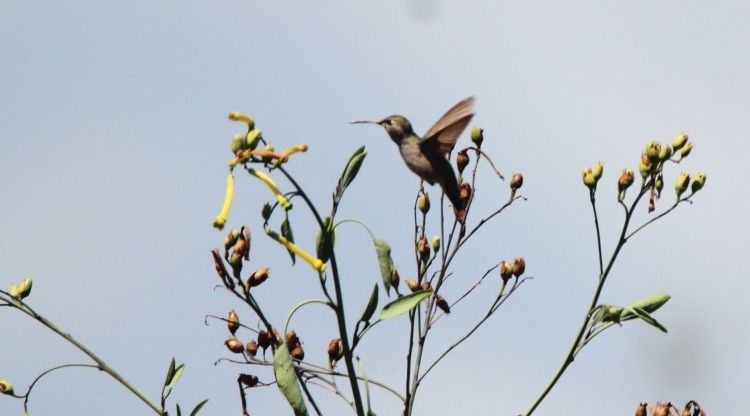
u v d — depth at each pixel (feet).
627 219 36.06
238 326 35.60
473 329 36.06
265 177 29.91
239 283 33.06
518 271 36.91
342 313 32.09
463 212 38.27
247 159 29.43
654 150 36.70
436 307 36.81
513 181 38.63
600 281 35.35
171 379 32.60
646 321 34.04
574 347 34.63
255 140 29.40
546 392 34.76
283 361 31.76
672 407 35.47
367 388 33.58
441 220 37.70
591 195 35.83
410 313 34.45
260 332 34.96
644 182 36.68
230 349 35.12
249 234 33.06
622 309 34.53
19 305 33.37
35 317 33.19
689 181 36.29
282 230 31.27
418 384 34.96
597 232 35.68
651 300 34.78
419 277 37.06
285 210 29.89
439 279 36.96
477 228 37.81
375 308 32.27
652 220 35.86
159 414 32.60
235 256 32.89
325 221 31.58
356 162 31.48
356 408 32.30
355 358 34.53
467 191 38.83
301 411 31.35
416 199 38.45
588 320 34.76
